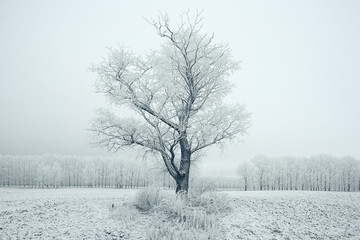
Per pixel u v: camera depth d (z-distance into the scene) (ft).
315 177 230.89
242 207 52.95
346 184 230.68
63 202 56.85
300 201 63.31
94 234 37.09
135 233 37.91
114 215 43.75
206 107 56.70
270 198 67.41
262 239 37.65
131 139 50.65
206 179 54.44
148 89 49.49
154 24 49.96
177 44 52.29
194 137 54.39
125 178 234.79
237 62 54.34
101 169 250.16
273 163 231.91
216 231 37.70
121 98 47.96
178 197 44.73
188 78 52.42
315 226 44.52
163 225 38.17
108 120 49.85
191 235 35.60
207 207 46.57
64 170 264.11
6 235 36.35
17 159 281.13
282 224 44.34
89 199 63.98
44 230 38.19
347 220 48.85
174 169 52.70
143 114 49.98
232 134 54.65
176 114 53.16
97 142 51.19
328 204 60.70
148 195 48.85
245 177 209.97
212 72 54.13
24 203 58.95
